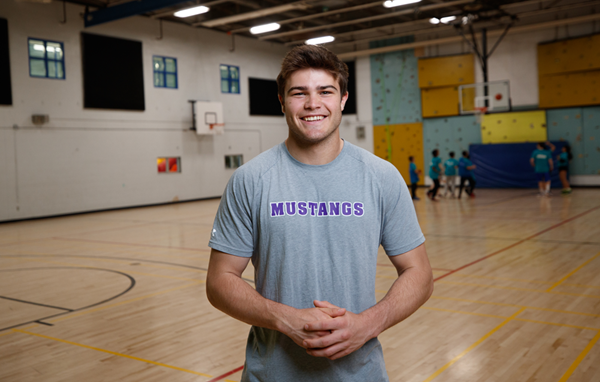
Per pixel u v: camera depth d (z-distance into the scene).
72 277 5.82
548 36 15.79
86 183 13.37
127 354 3.33
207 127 15.94
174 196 15.55
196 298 4.71
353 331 1.14
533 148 16.08
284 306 1.19
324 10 14.34
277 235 1.27
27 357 3.32
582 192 14.16
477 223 9.01
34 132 12.32
